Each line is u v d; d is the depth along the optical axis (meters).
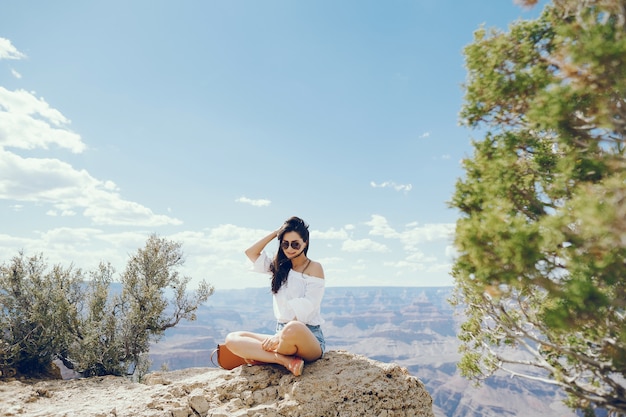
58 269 10.07
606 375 6.12
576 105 4.50
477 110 5.96
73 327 9.57
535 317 6.30
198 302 11.95
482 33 5.96
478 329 8.84
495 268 4.25
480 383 8.80
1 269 9.19
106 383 6.54
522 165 5.63
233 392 4.15
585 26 4.48
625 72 4.04
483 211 4.93
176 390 4.30
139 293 11.32
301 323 4.04
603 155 4.71
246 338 4.45
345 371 4.40
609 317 4.28
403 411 4.25
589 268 4.03
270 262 4.48
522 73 5.41
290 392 4.00
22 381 7.62
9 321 8.78
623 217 3.52
